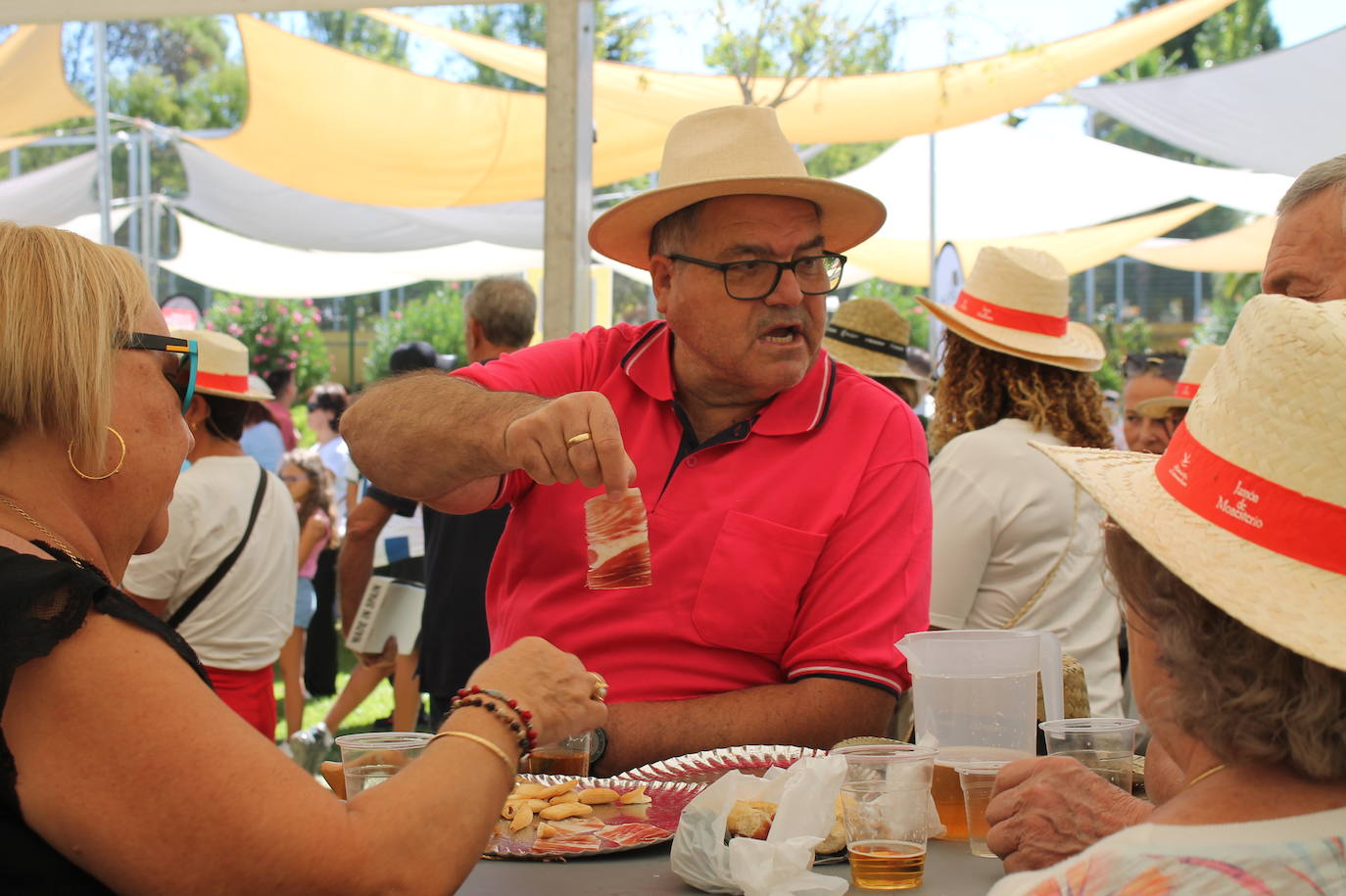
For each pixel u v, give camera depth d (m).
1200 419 1.19
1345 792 1.03
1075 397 3.38
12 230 1.38
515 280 5.14
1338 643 0.99
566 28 4.05
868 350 5.14
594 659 2.40
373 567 5.95
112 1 4.17
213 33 18.48
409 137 9.48
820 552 2.34
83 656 1.20
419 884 1.27
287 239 12.81
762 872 1.43
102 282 1.40
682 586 2.37
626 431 2.52
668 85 8.67
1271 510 1.08
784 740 2.18
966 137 11.35
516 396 2.18
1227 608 1.02
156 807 1.18
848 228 2.69
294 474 7.02
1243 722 1.04
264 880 1.20
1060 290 3.40
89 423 1.36
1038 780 1.56
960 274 6.23
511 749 1.41
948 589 3.15
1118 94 8.00
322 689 8.48
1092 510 3.23
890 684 2.26
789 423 2.43
